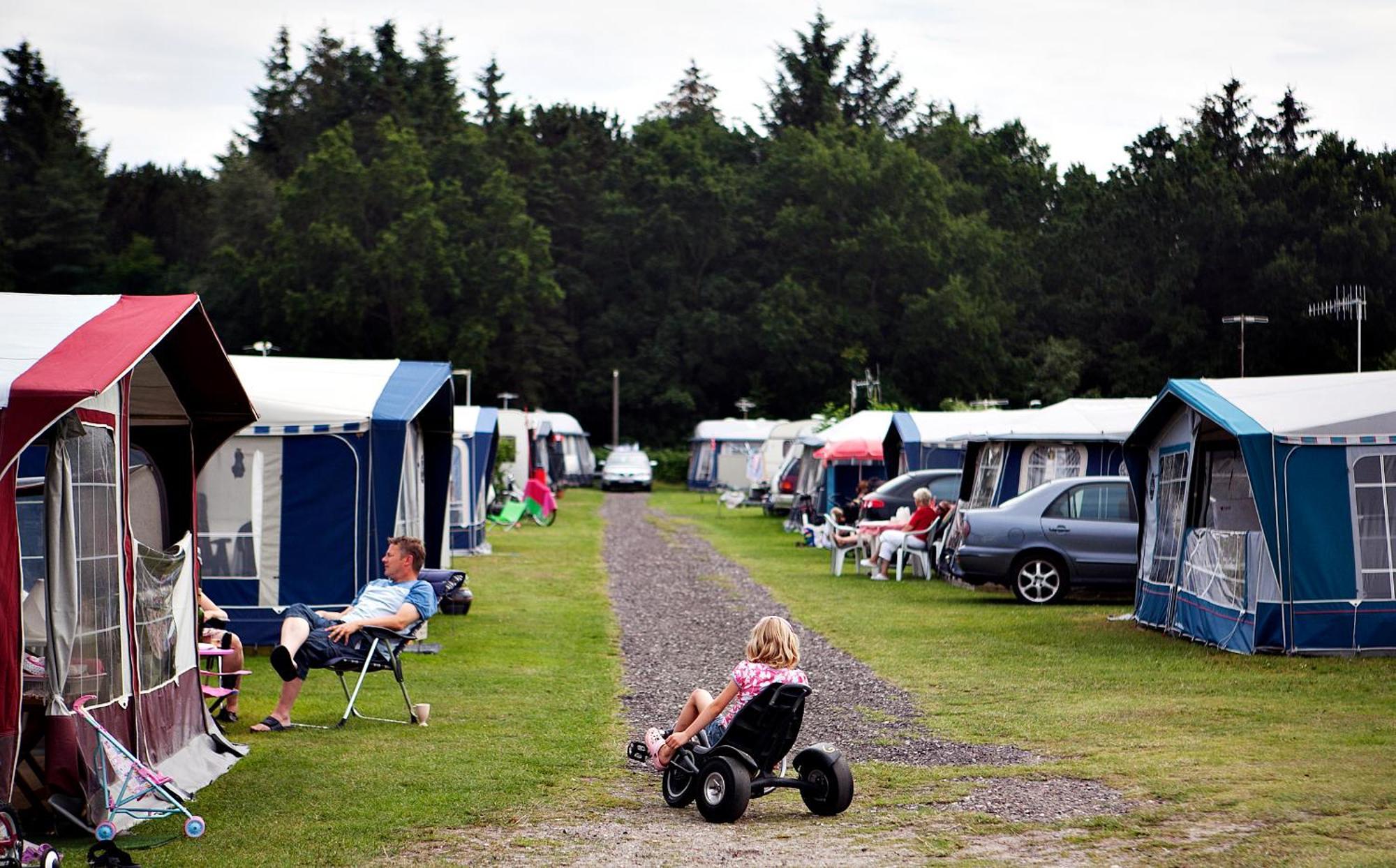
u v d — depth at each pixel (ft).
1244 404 47.83
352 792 27.63
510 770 29.96
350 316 230.27
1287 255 241.96
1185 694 39.14
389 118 258.16
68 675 24.14
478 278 240.32
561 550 100.94
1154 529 56.44
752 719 26.08
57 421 23.02
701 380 275.39
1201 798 26.11
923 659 47.32
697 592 71.77
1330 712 35.73
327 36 312.71
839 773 26.08
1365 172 253.65
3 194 255.50
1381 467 45.37
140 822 25.04
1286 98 290.97
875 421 115.55
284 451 51.52
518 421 152.97
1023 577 65.00
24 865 20.85
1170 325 253.03
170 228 289.12
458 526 95.61
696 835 24.54
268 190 260.21
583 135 335.47
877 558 80.33
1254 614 45.91
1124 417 78.02
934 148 326.24
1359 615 45.06
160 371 30.96
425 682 42.83
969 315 257.75
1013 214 321.32
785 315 258.78
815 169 273.95
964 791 27.78
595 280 287.69
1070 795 26.86
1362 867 20.94
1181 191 258.16
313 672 44.91
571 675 44.60
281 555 51.42
